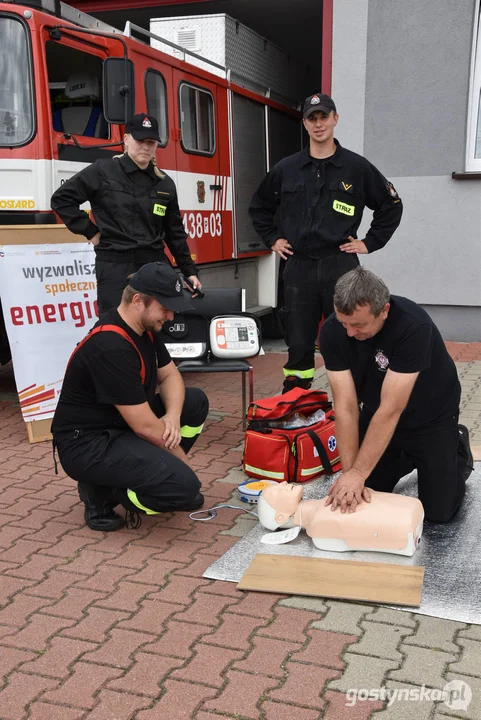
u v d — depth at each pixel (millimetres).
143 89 6211
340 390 3375
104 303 4977
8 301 5105
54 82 5359
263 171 8898
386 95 7855
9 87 5137
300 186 5008
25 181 5191
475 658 2586
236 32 8117
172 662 2590
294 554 3361
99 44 5711
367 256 8148
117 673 2537
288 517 3566
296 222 5035
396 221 5156
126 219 4895
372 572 3158
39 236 5250
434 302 8039
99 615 2904
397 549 3271
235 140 8078
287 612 2902
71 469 3605
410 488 4105
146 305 3432
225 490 4203
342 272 5023
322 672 2518
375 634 2736
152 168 5016
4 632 2801
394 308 3209
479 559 3277
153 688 2453
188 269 5422
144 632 2781
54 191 5266
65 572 3262
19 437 5285
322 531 3348
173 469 3512
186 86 6965
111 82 4957
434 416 3426
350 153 4988
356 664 2559
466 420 5352
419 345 3146
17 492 4230
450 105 7645
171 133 6703
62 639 2744
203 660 2598
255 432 4273
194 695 2414
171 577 3205
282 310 5289
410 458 3605
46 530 3707
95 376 3447
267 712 2326
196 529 3701
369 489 3484
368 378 3387
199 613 2908
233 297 5520
